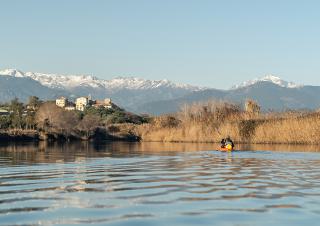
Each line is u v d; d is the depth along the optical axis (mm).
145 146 91125
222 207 22703
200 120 109562
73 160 53031
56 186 29875
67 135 137875
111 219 20188
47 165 46000
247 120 97875
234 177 35156
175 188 28984
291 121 91875
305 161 51219
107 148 83625
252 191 27625
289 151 69500
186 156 60031
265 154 63031
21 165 45906
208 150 73500
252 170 40750
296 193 26828
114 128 142500
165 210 22016
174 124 118250
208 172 39000
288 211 21766
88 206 22922
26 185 30328
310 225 19203
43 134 134375
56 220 20000
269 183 31359
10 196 25781
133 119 187000
